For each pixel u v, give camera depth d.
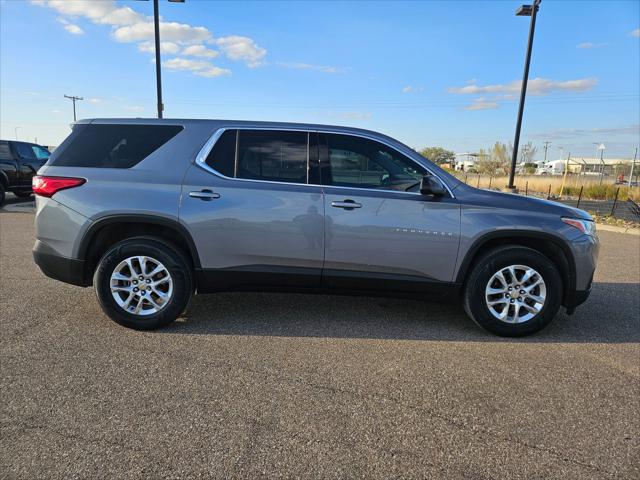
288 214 3.95
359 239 3.96
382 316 4.56
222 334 3.98
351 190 4.00
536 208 4.07
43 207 3.98
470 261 4.04
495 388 3.16
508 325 4.04
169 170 3.99
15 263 6.36
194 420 2.67
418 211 3.97
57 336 3.84
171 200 3.92
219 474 2.23
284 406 2.85
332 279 4.05
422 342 3.93
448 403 2.94
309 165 4.06
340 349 3.74
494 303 4.04
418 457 2.40
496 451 2.46
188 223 3.92
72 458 2.31
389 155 4.10
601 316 4.76
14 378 3.11
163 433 2.54
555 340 4.06
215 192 3.94
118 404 2.81
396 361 3.54
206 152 4.05
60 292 5.04
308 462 2.33
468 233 3.97
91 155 4.06
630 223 13.22
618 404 2.98
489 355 3.70
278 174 4.05
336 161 4.07
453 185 4.10
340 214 3.95
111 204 3.90
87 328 4.03
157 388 3.03
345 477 2.24
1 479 2.15
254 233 3.96
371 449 2.45
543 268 3.98
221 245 3.97
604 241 10.11
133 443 2.45
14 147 13.28
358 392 3.05
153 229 4.13
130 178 3.95
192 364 3.39
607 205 18.81
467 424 2.71
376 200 3.97
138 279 3.96
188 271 4.01
